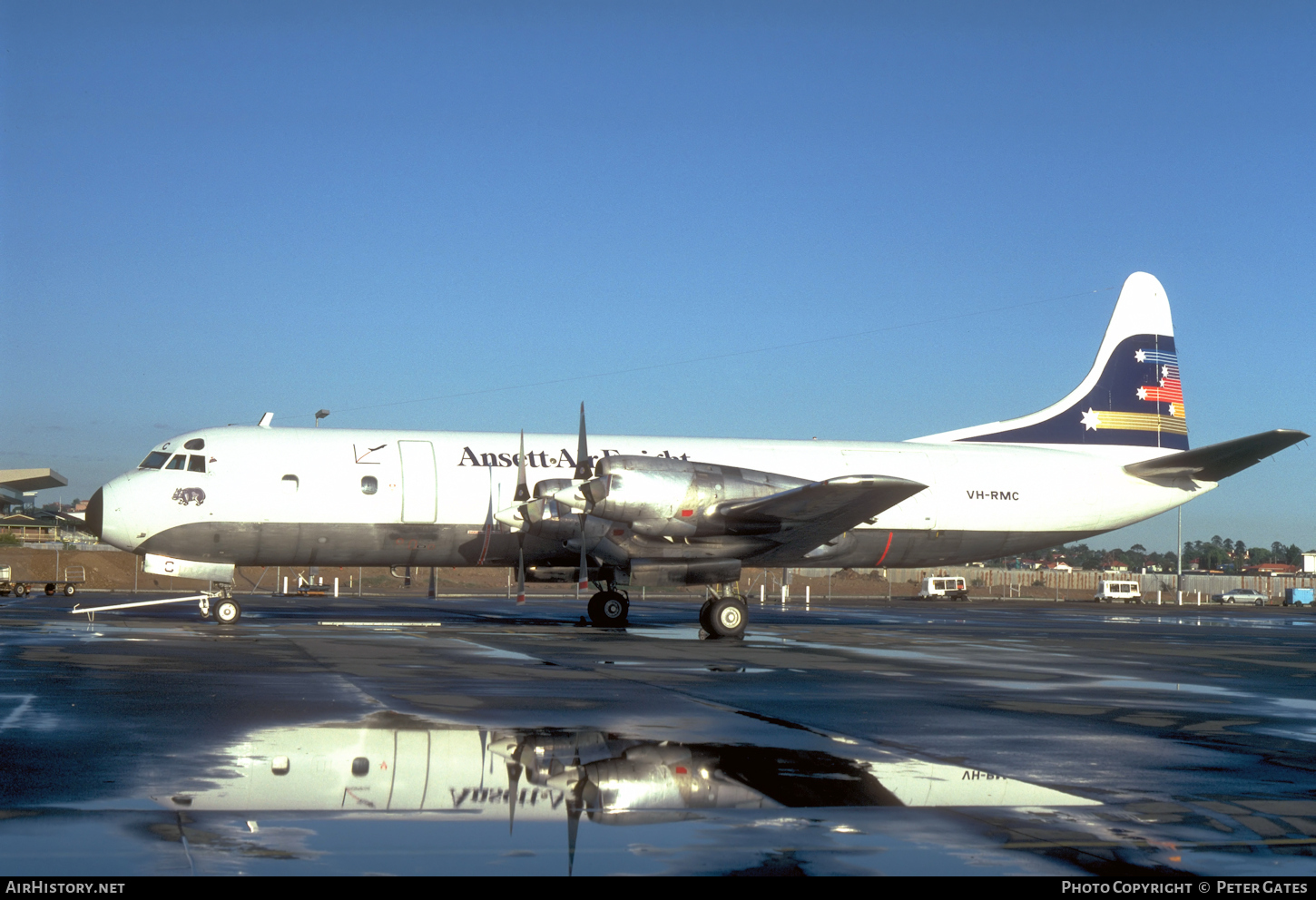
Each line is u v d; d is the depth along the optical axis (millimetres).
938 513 28625
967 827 6715
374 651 17641
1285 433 27047
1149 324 32062
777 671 15797
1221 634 29453
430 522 25641
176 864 5746
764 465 27641
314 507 25000
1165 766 8781
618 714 11117
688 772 8227
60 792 7254
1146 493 30641
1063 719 11297
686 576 23500
